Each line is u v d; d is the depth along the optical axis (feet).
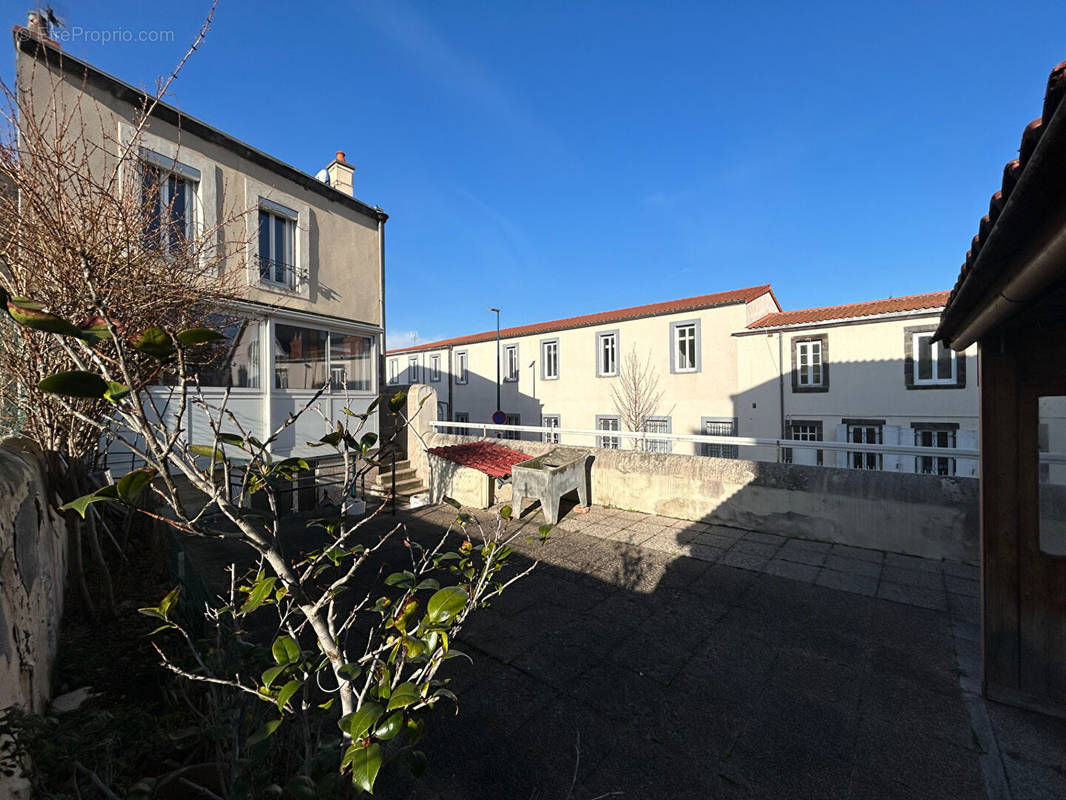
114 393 3.57
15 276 11.27
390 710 3.99
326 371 29.25
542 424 71.31
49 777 5.64
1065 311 8.04
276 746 5.78
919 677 10.03
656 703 9.35
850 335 47.16
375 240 35.96
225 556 17.52
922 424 43.60
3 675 5.52
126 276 12.60
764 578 15.35
